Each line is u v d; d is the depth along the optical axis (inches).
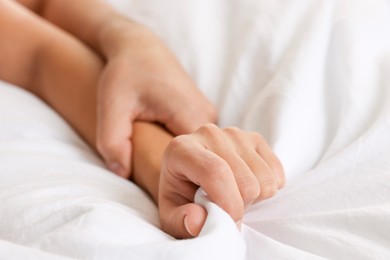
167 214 19.3
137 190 22.3
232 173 18.8
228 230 17.8
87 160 23.9
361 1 26.4
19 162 21.6
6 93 25.7
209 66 26.3
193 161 18.8
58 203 19.0
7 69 27.0
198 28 27.4
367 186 20.4
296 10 26.5
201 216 18.6
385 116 22.3
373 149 21.6
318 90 24.1
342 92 23.7
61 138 24.7
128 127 23.8
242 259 18.2
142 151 23.1
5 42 26.9
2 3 27.5
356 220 19.1
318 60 24.6
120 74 24.6
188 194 19.6
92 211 18.2
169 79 24.6
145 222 19.0
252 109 24.0
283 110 23.2
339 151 22.0
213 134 20.0
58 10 29.5
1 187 20.5
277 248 18.7
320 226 19.4
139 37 26.4
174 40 27.4
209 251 17.2
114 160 23.3
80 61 26.4
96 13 28.8
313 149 22.7
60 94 26.0
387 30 25.6
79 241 17.3
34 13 30.1
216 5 28.1
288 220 19.8
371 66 24.3
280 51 25.5
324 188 20.7
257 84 25.2
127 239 17.8
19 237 18.4
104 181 21.9
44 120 24.9
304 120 23.2
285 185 21.3
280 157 22.0
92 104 25.3
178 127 23.9
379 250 18.4
